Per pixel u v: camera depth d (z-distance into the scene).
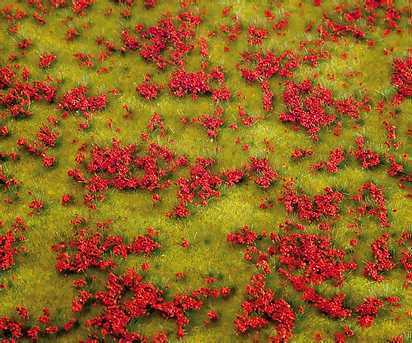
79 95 19.17
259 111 19.34
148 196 16.92
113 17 21.81
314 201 16.84
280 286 14.77
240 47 21.30
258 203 16.84
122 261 15.27
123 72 20.30
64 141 18.11
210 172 17.47
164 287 14.78
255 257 15.45
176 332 13.94
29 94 19.00
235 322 13.93
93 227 16.05
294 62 20.64
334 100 19.53
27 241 15.55
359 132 18.66
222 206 16.67
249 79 20.20
